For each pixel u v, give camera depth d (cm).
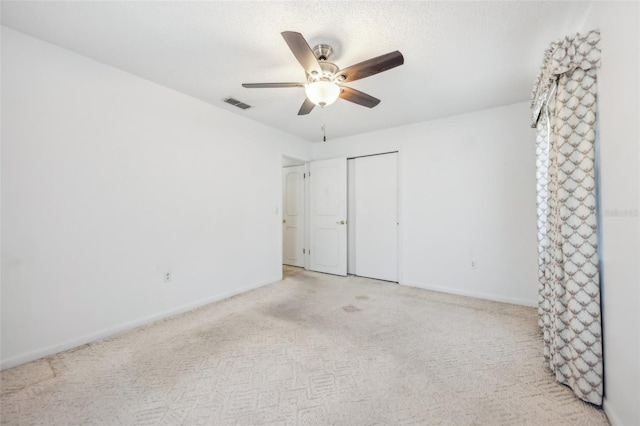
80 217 207
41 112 189
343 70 180
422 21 167
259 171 362
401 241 375
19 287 180
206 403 146
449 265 338
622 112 119
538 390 156
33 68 186
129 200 235
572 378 154
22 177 181
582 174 147
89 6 157
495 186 309
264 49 199
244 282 341
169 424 132
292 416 137
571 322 151
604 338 139
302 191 482
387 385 161
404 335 224
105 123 220
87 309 210
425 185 355
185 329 235
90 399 148
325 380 165
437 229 347
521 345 207
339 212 426
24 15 164
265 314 269
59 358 188
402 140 374
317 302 303
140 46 196
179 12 162
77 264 205
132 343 210
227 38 186
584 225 146
